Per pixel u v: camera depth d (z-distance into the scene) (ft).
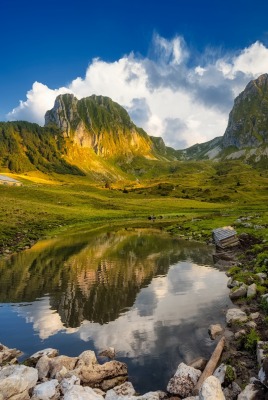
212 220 264.72
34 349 57.77
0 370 45.37
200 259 131.75
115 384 45.83
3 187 515.91
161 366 50.44
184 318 69.21
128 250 156.66
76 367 48.01
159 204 522.47
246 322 62.18
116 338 60.85
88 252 151.94
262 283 83.30
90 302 81.66
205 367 47.01
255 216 276.62
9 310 77.20
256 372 44.98
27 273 111.75
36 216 293.84
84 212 375.86
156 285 95.14
